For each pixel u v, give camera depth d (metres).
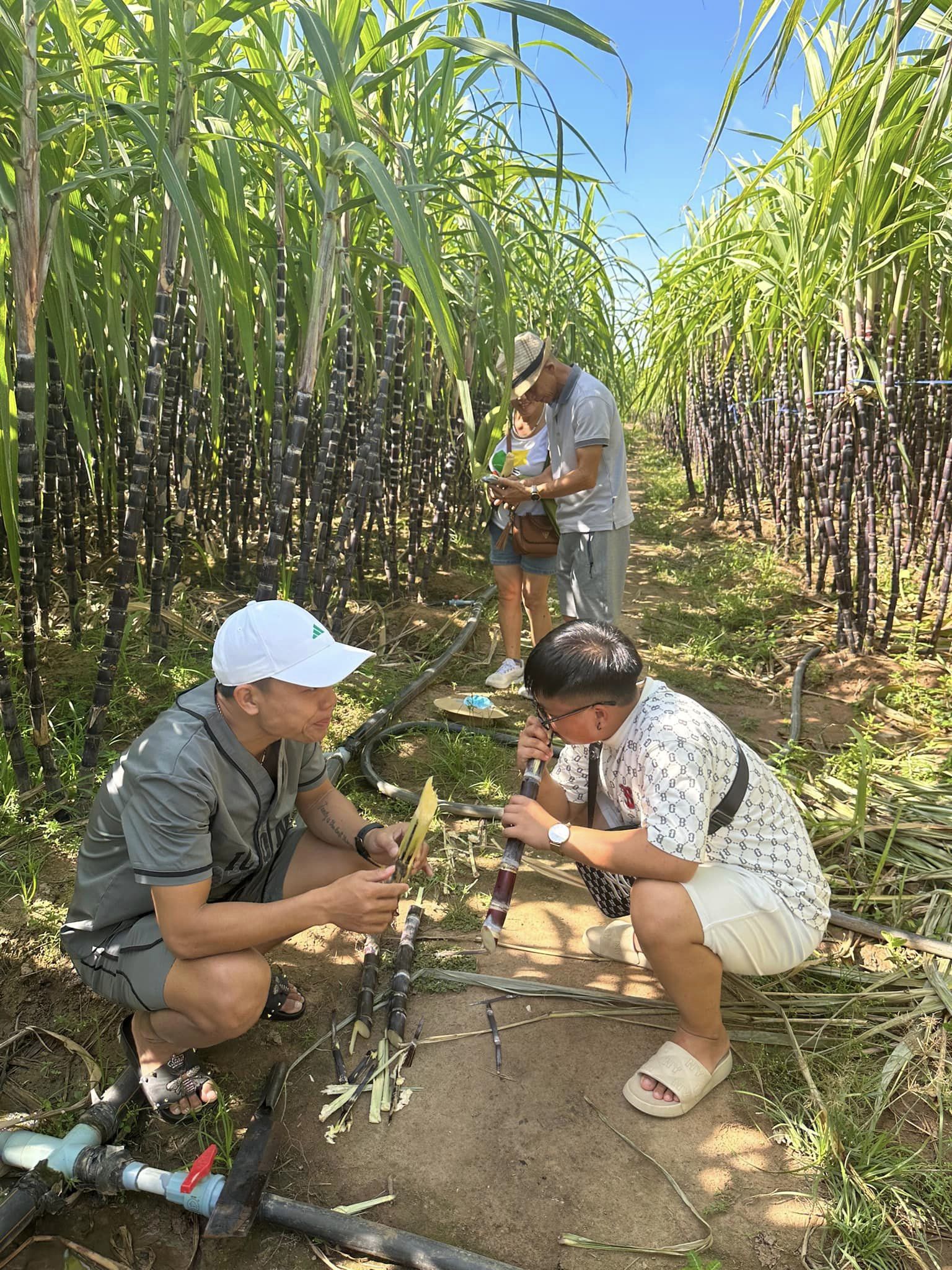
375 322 4.67
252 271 3.42
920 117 3.72
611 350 8.38
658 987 2.45
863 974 2.46
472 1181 1.86
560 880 2.93
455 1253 1.64
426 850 2.28
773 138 4.57
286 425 5.12
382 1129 1.98
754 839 2.11
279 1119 2.00
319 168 3.13
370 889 1.86
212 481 5.66
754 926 2.03
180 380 4.52
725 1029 2.28
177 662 4.04
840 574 4.80
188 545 5.66
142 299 3.88
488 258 2.65
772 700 4.39
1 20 2.31
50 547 3.97
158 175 3.04
